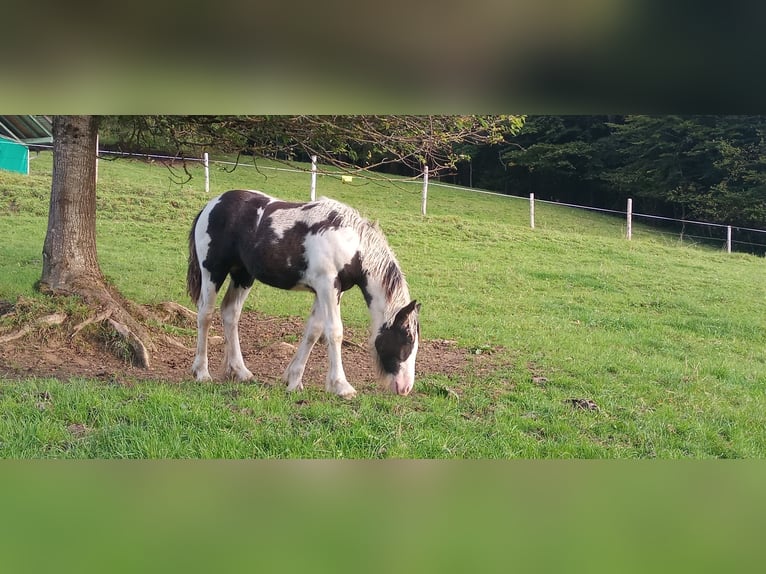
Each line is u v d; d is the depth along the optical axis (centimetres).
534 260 1709
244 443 496
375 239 668
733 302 1467
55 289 812
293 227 662
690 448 586
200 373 686
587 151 3231
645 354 990
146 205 1797
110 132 898
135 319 830
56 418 518
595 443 573
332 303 657
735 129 2775
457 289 1373
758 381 873
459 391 702
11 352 709
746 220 2780
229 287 719
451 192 3005
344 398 637
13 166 1995
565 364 850
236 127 798
